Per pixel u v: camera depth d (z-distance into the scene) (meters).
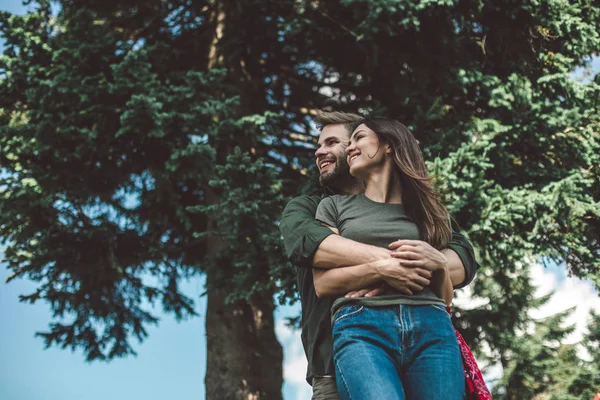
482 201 7.60
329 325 2.27
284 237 2.31
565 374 13.48
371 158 2.33
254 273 7.84
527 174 8.55
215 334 8.83
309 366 2.31
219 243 8.82
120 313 10.00
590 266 8.53
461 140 8.39
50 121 8.35
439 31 8.36
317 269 2.21
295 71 9.91
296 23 8.70
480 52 8.97
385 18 8.14
